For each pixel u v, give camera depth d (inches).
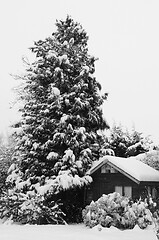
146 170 1011.3
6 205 929.5
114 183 981.8
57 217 903.1
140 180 916.0
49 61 1060.5
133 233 669.3
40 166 993.5
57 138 970.1
